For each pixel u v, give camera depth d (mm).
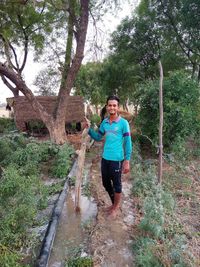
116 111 3705
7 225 3295
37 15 9562
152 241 3357
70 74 7969
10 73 7688
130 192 4941
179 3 10859
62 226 3920
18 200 3615
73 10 7902
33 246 3363
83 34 7691
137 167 5715
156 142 7070
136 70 13445
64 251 3377
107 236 3629
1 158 6320
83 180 5465
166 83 7004
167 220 3842
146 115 7449
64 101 8117
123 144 3818
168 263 2959
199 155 6879
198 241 3555
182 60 12461
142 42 12859
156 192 4336
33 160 6062
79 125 10688
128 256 3256
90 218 4113
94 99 14922
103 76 14570
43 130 10688
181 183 5285
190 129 7020
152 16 11922
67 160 6164
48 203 4555
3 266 2775
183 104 6848
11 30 9602
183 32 11344
